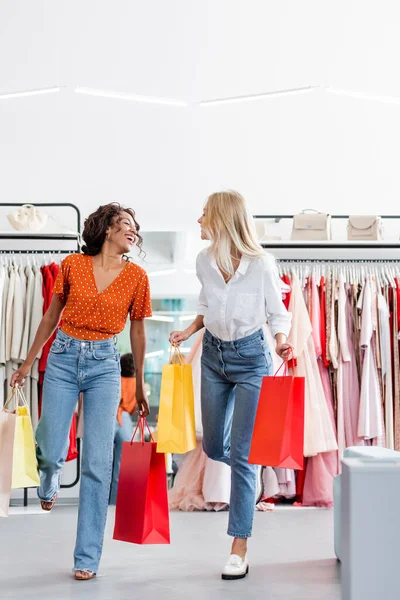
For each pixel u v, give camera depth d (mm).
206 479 4965
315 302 5410
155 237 5914
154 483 3061
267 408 2941
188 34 6125
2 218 5836
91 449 3080
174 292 5859
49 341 5117
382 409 5363
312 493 5164
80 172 5918
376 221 5586
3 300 5199
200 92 6102
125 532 3041
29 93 5297
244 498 3064
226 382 3207
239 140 6039
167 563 3314
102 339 3129
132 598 2729
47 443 3084
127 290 3154
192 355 5254
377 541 1731
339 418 5328
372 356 5375
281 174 6043
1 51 6004
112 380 3135
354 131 6113
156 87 6074
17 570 3188
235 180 6012
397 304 5449
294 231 5621
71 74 6016
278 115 6082
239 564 3035
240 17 6133
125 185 5938
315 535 3992
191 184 5977
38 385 5234
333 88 5227
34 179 5891
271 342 5148
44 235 5418
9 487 2973
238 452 3080
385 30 6191
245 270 3086
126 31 6090
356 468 1744
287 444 2906
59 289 3156
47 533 4086
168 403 3131
